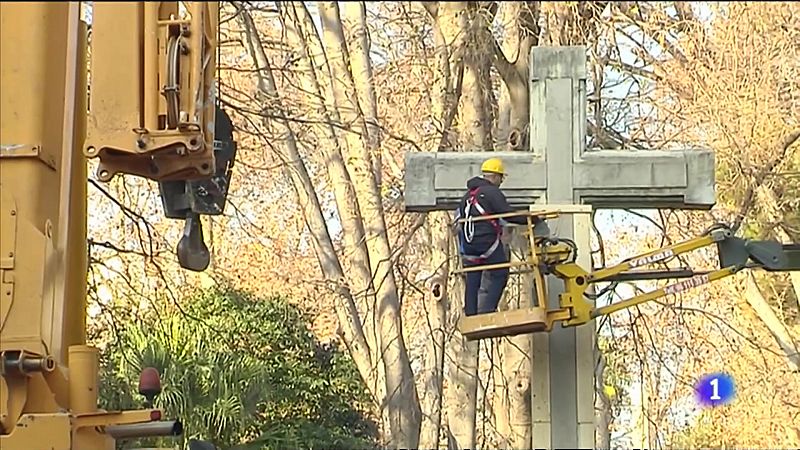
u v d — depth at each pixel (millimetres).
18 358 22172
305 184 64250
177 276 69938
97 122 22938
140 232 48312
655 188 35719
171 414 49469
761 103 61000
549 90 36406
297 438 56281
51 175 23812
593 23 55656
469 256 32469
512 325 31250
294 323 62375
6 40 23578
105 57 23047
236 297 60906
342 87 60594
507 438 59344
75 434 23250
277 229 83062
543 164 35969
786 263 33062
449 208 36406
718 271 33219
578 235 35031
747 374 92250
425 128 66250
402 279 64812
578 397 34219
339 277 64875
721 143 62156
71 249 25203
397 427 59344
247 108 53469
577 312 31969
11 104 23391
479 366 74750
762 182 63688
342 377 64125
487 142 56531
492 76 61000
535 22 55562
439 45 55875
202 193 25625
